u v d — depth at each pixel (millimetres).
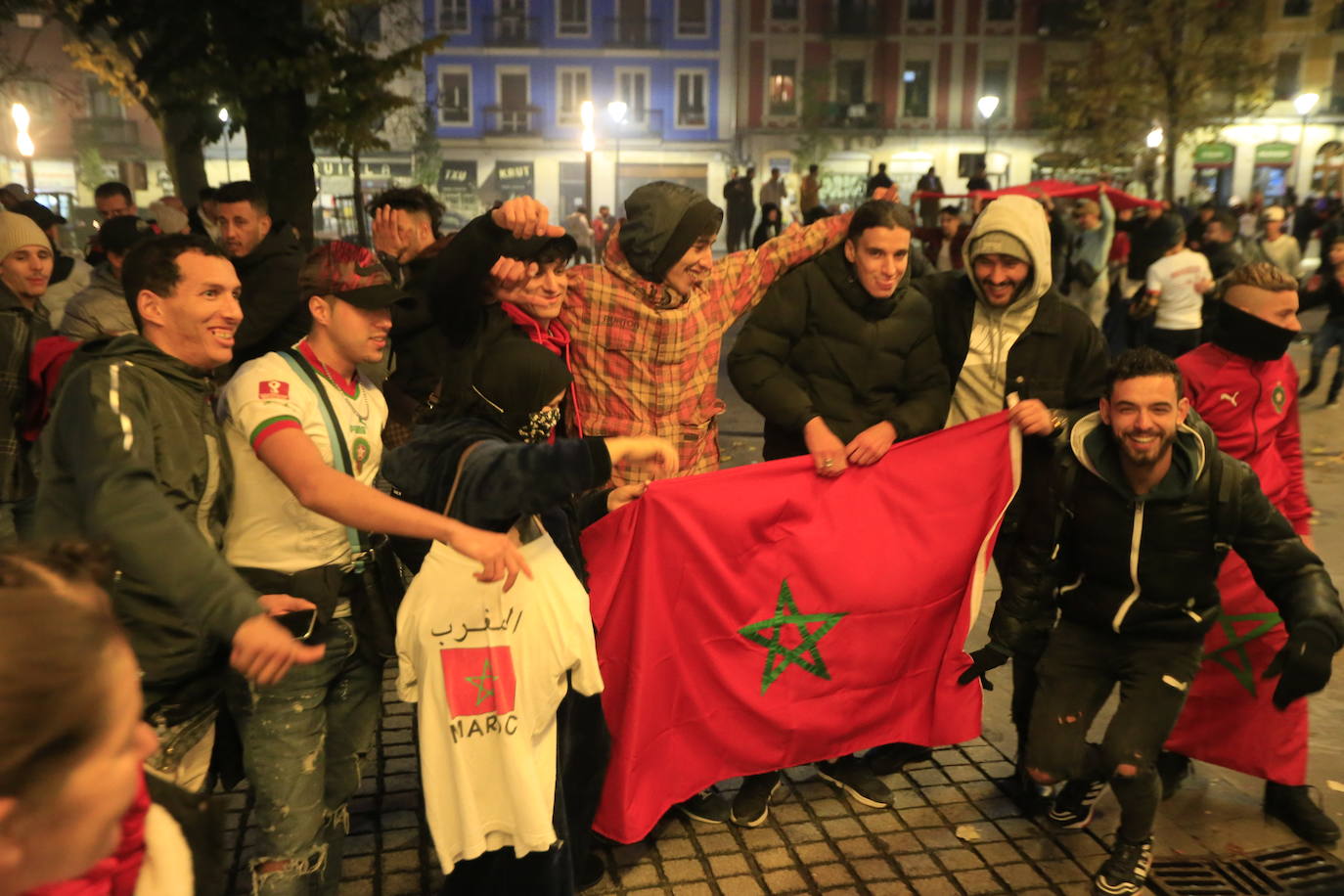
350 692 2754
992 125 46094
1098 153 27859
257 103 10086
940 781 3760
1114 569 3055
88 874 1094
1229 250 11500
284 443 2309
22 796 864
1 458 3787
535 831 2428
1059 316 3531
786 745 3363
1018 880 3182
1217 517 2959
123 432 2080
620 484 3309
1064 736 3129
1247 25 25406
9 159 43219
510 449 2254
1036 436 3332
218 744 2611
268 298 4375
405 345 3334
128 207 7391
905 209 3385
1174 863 3283
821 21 45625
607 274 3258
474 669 2385
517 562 2170
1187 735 3551
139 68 9969
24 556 965
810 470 3277
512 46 46438
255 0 9680
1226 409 3412
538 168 47688
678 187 3182
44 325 4930
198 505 2320
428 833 3361
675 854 3303
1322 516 6871
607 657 3059
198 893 1369
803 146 45031
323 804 2609
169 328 2312
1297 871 3246
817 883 3158
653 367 3273
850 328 3473
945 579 3453
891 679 3482
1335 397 10398
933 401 3527
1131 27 26750
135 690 945
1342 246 10039
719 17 45969
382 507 2188
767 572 3227
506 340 2475
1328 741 4020
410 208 4133
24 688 841
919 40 45625
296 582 2490
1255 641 3361
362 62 10305
